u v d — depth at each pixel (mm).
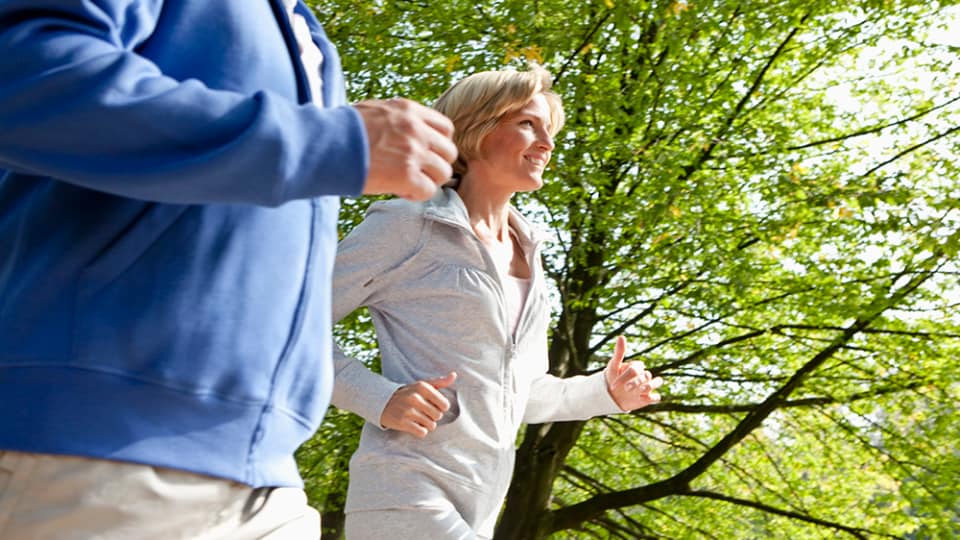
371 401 2838
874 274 10469
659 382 3213
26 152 1082
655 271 9727
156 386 1194
